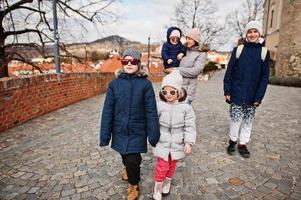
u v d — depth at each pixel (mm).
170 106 2803
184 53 4266
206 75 24031
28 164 3654
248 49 3797
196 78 4293
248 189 3020
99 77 10805
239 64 3842
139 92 2611
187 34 4191
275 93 12141
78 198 2857
